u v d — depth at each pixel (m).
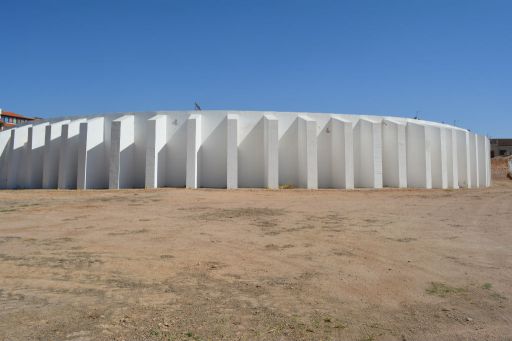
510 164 60.06
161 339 4.65
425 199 20.92
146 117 29.38
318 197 21.80
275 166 26.92
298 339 4.70
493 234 11.33
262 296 6.29
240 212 15.96
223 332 4.88
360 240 10.57
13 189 29.97
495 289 6.60
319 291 6.54
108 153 29.67
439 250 9.39
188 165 27.16
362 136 29.94
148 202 19.14
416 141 30.38
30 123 35.97
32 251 9.39
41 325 5.04
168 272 7.70
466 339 4.73
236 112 29.08
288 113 29.44
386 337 4.78
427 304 5.93
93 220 13.96
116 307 5.75
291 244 10.13
